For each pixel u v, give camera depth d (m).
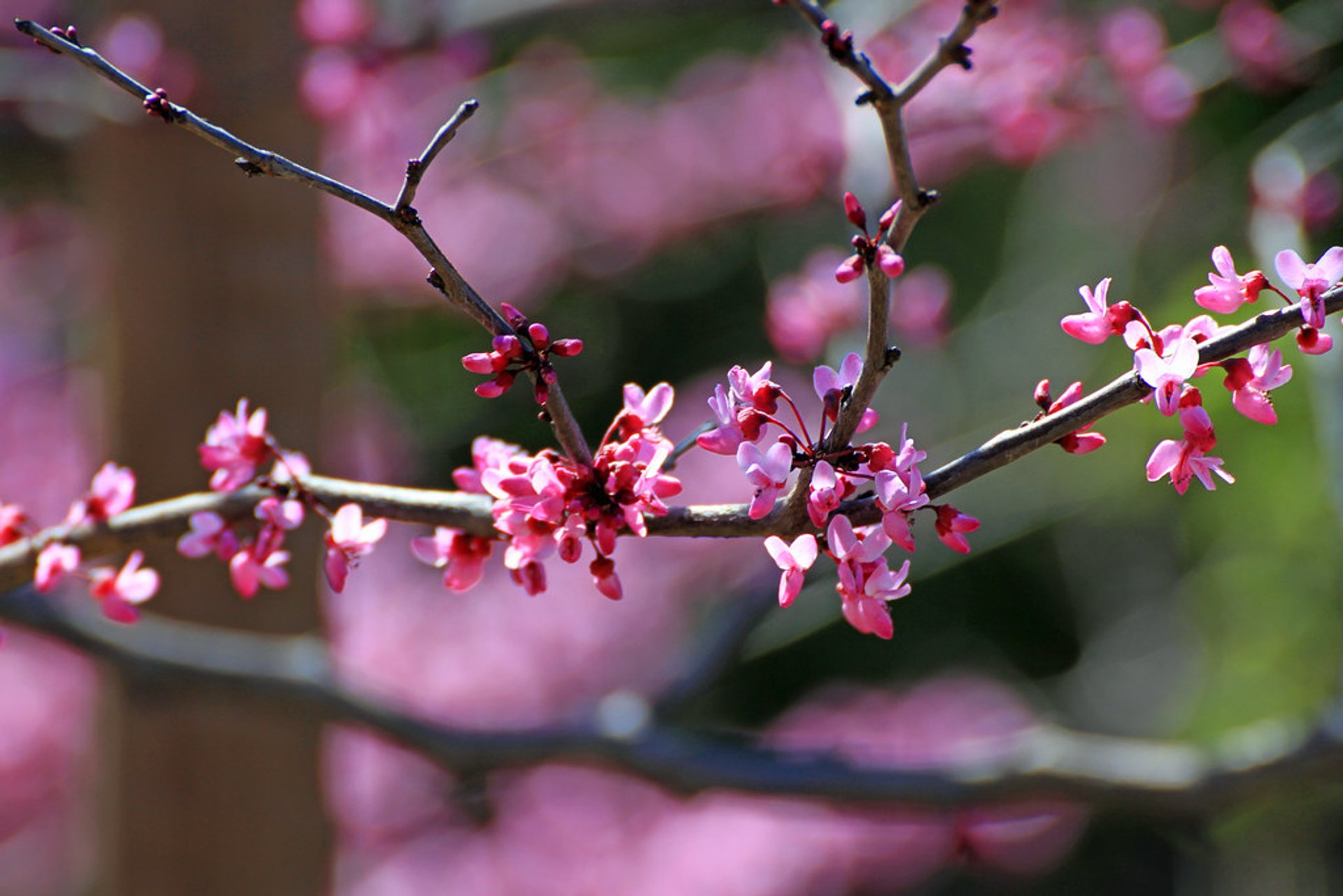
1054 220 8.24
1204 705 6.46
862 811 3.70
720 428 1.59
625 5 4.61
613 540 1.58
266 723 3.91
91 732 4.25
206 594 3.84
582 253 8.64
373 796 6.59
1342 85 6.44
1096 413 1.56
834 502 1.52
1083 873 9.60
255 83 3.80
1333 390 3.59
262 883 3.98
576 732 3.51
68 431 7.12
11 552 2.04
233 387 3.89
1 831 6.64
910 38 5.29
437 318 8.59
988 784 3.32
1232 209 7.21
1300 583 5.97
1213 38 6.08
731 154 8.21
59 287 7.65
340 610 6.82
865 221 1.48
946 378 6.91
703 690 3.71
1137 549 8.27
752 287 9.89
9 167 6.94
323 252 4.11
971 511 6.63
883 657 10.03
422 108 5.92
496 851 6.93
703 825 7.22
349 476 7.12
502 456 1.87
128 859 3.95
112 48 3.74
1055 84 5.01
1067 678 8.82
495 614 7.58
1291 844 6.69
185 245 3.81
